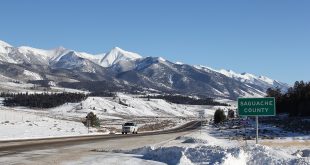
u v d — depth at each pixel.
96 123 85.88
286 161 18.06
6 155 22.56
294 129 59.44
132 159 21.64
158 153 22.31
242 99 23.94
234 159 18.38
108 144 35.03
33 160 20.31
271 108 23.69
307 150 23.92
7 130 52.44
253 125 80.62
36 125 65.38
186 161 19.36
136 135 56.91
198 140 33.97
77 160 20.75
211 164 18.11
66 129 65.06
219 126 100.25
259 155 19.28
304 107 95.81
